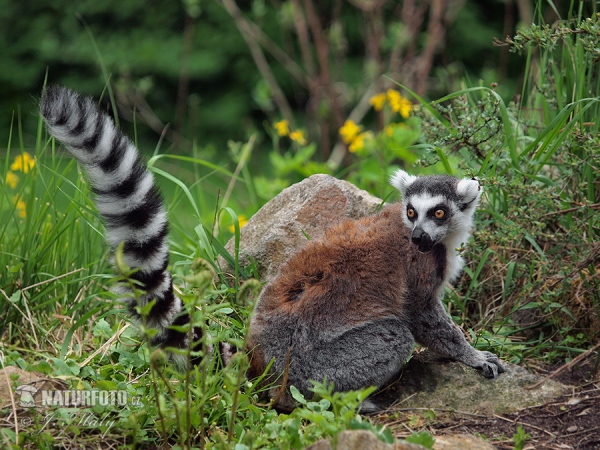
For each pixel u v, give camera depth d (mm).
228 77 26906
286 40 25031
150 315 8344
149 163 11180
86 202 10984
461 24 25484
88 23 27141
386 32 25078
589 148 9344
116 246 8156
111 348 9336
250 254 10477
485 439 7711
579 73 10578
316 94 21703
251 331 8672
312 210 10578
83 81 26219
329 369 8469
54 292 10258
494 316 10055
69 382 8008
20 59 26938
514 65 26172
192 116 26109
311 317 8516
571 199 10219
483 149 10945
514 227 9508
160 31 26906
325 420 7051
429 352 9555
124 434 7328
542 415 8133
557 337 9797
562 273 9523
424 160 10453
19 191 10898
